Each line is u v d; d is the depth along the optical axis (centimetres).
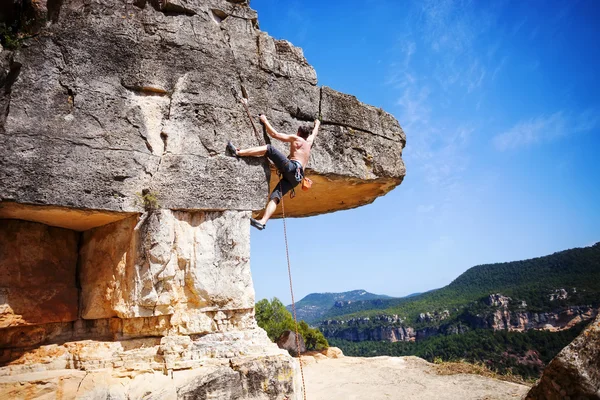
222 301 596
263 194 662
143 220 567
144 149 581
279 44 754
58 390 504
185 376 536
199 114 627
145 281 551
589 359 465
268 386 576
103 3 587
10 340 554
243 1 713
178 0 640
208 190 609
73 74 550
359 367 1169
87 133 544
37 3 570
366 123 842
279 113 712
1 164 485
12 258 564
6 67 534
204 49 651
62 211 533
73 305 610
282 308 2308
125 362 547
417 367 1149
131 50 593
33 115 516
